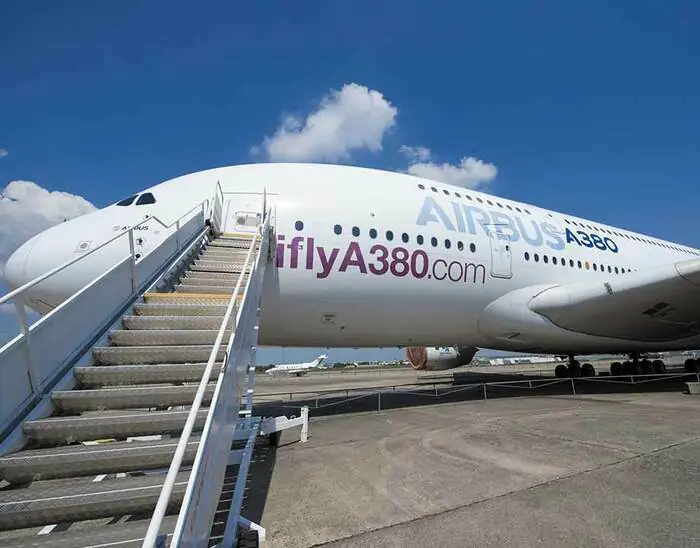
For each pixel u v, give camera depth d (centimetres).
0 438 285
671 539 289
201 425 338
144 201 877
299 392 1767
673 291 962
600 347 1373
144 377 371
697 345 1553
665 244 1628
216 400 250
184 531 169
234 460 454
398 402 1187
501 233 1091
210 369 237
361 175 1000
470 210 1074
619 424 679
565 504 355
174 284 602
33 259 762
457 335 1131
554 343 1255
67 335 370
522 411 891
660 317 1127
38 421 295
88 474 285
